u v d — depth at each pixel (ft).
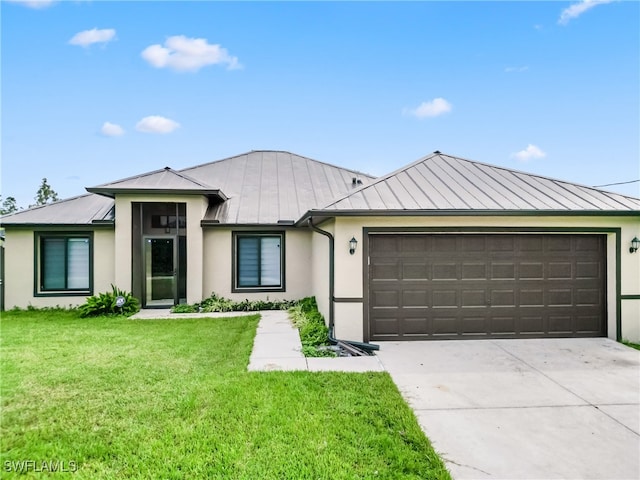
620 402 17.06
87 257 41.09
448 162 37.19
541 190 30.30
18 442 13.26
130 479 11.15
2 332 29.66
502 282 27.63
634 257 27.55
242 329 30.71
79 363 21.65
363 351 24.44
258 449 12.64
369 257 27.22
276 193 49.06
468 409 16.28
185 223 41.83
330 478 11.21
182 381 18.67
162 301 41.68
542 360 22.88
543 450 13.15
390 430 14.21
